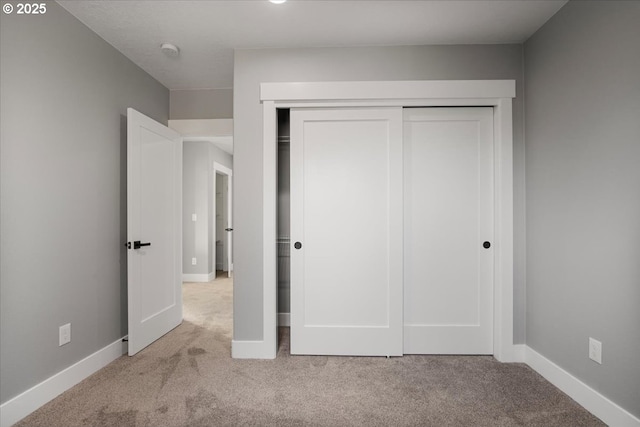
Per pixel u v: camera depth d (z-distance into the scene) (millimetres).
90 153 2164
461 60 2330
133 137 2422
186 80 3041
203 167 5379
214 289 4719
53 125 1867
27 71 1710
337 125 2404
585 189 1763
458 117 2395
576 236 1827
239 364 2273
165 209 2898
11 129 1626
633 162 1490
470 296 2406
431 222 2416
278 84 2355
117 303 2436
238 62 2389
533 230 2209
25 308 1691
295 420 1649
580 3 1790
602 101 1650
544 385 1985
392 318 2385
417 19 2053
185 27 2148
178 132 3230
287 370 2182
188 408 1750
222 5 1915
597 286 1685
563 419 1659
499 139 2312
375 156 2393
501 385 1984
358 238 2398
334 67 2361
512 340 2303
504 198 2293
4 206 1590
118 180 2455
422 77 2338
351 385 1983
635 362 1484
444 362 2299
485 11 1971
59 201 1908
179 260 3146
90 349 2148
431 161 2412
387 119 2381
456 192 2404
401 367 2221
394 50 2344
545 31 2084
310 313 2418
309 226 2414
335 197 2404
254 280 2365
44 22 1811
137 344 2465
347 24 2107
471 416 1680
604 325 1642
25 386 1690
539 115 2143
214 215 5633
